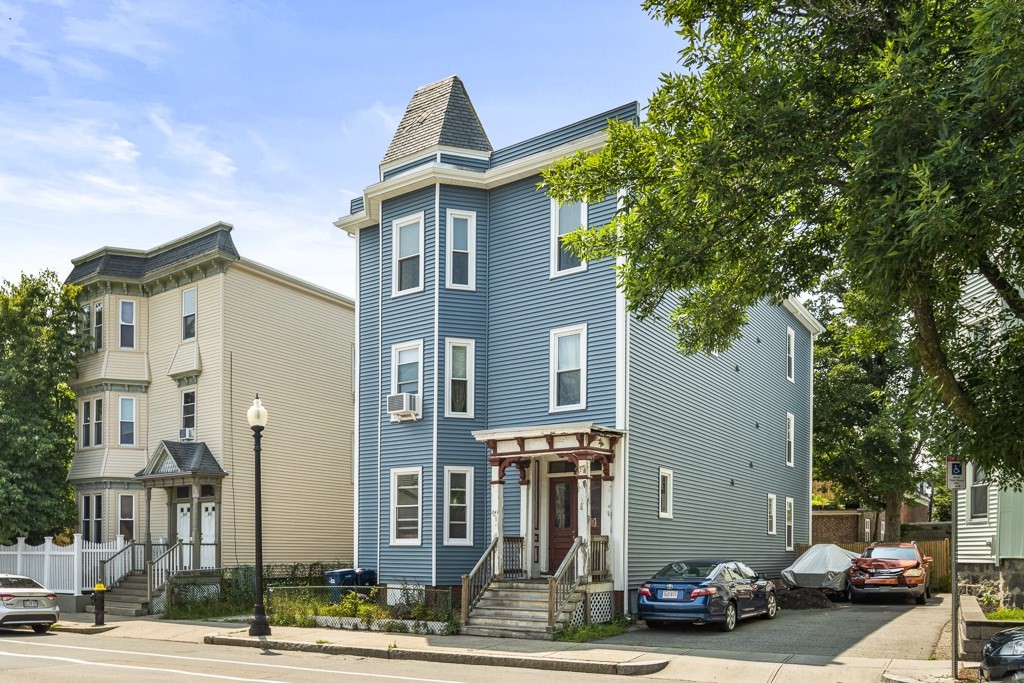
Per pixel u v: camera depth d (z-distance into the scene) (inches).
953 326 535.2
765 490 1248.2
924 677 513.3
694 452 1012.5
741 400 1181.1
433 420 932.6
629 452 855.1
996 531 781.9
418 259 978.1
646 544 877.2
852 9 507.2
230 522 1157.7
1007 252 465.1
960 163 406.3
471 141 1026.1
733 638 717.3
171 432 1231.5
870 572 1030.4
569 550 805.9
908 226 408.5
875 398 1539.1
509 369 940.0
